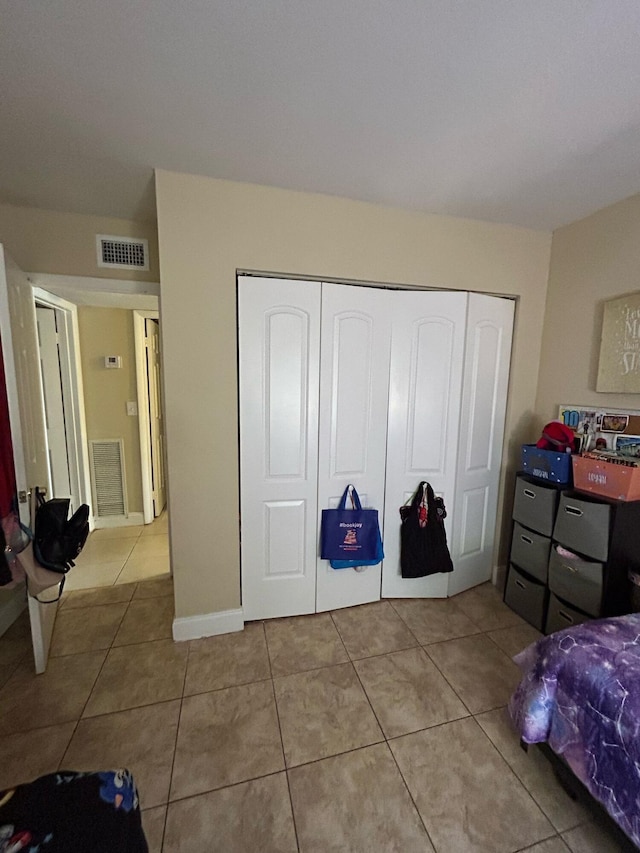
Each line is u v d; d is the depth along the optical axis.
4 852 0.58
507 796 1.24
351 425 2.11
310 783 1.27
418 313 2.12
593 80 1.13
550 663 1.24
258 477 2.00
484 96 1.20
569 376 2.19
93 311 3.27
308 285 1.93
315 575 2.17
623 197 1.86
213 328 1.81
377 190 1.82
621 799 0.98
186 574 1.94
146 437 3.54
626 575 1.73
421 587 2.35
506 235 2.20
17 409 1.63
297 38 1.00
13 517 1.61
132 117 1.32
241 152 1.53
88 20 0.95
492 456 2.42
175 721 1.49
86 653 1.87
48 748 1.38
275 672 1.75
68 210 2.10
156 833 1.12
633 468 1.67
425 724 1.50
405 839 1.12
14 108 1.27
